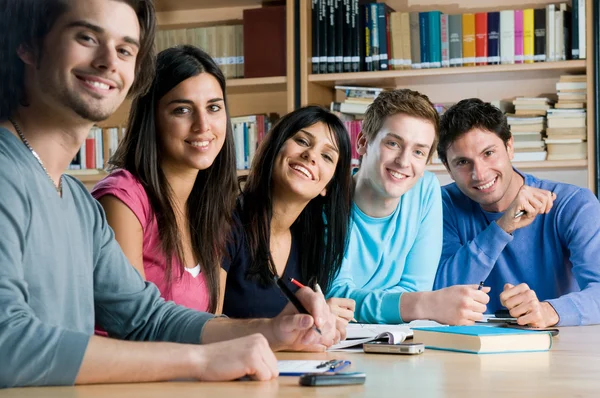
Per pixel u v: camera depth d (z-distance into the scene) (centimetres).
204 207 186
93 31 111
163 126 179
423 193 248
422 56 363
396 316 202
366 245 239
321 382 101
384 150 231
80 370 97
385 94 238
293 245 213
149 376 101
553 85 372
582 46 344
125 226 166
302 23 370
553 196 267
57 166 115
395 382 105
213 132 180
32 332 97
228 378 103
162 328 131
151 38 126
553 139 347
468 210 281
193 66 179
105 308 130
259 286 203
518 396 95
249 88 392
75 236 117
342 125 209
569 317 211
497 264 273
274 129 206
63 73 110
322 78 370
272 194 205
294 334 128
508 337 143
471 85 383
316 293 133
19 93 113
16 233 103
